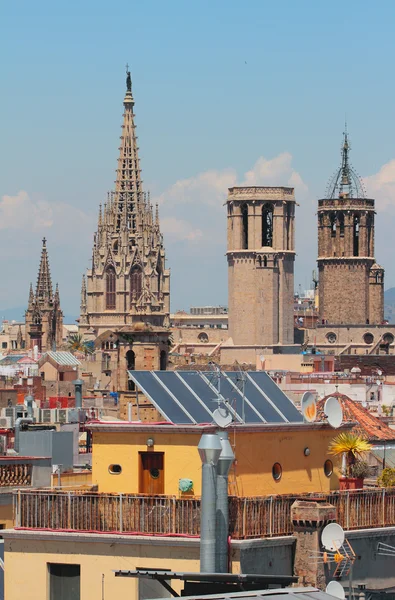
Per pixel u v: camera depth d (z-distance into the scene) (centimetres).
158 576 11088
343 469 14012
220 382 13562
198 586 11075
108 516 12462
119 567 12238
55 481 14725
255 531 12162
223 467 11512
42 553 12462
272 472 13112
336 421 13750
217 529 11506
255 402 13650
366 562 12962
